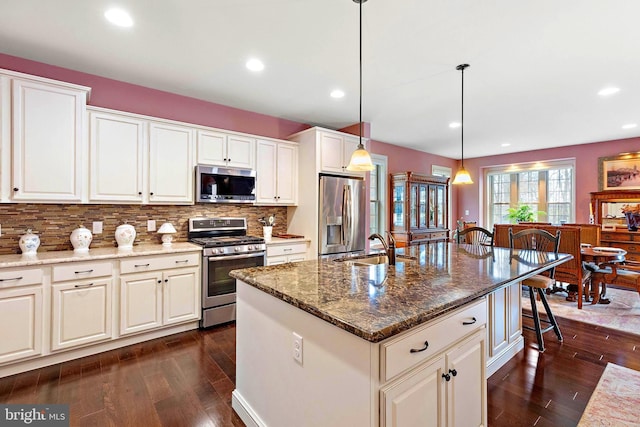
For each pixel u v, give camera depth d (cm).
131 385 212
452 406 135
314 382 129
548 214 646
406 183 580
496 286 157
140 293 275
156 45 242
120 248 292
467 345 144
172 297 292
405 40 234
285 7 196
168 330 296
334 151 405
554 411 188
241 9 198
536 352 265
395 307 120
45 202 246
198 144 334
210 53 255
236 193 354
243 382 183
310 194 393
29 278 224
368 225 452
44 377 220
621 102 366
